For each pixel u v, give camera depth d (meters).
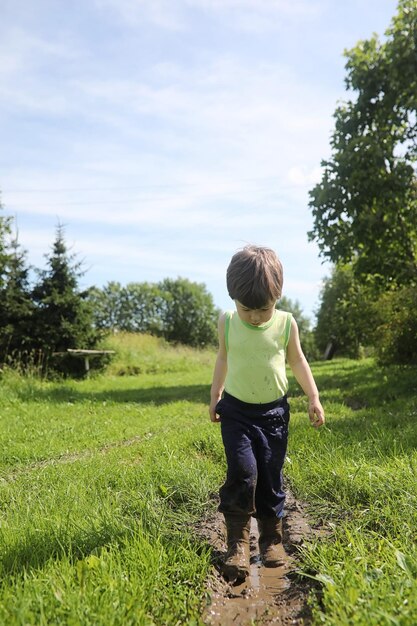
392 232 15.14
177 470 4.77
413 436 5.65
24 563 2.87
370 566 2.71
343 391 13.24
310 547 3.04
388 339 15.04
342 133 16.45
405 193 15.01
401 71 15.20
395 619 2.03
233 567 2.96
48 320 21.00
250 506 3.12
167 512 3.90
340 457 4.85
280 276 3.22
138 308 86.25
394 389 11.75
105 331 22.97
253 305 3.15
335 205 15.70
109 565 2.71
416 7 15.41
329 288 46.69
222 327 3.48
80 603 2.31
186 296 86.88
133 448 6.43
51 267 21.47
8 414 10.19
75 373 21.70
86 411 10.85
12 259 21.20
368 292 17.16
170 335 85.50
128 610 2.32
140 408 11.22
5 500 4.35
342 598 2.32
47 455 6.65
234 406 3.32
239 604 2.69
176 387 17.19
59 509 3.82
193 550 3.09
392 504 3.54
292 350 3.46
